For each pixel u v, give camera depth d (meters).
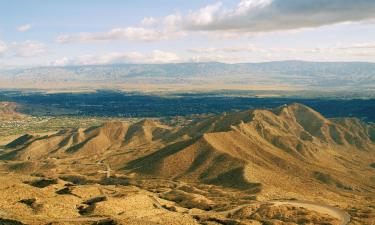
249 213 190.00
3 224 135.38
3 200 169.00
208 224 166.12
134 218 160.75
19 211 157.62
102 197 194.50
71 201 184.62
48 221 146.62
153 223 154.38
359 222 180.12
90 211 171.75
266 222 174.00
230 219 174.75
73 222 150.12
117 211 175.62
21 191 183.88
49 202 172.88
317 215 183.62
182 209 196.50
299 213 186.62
